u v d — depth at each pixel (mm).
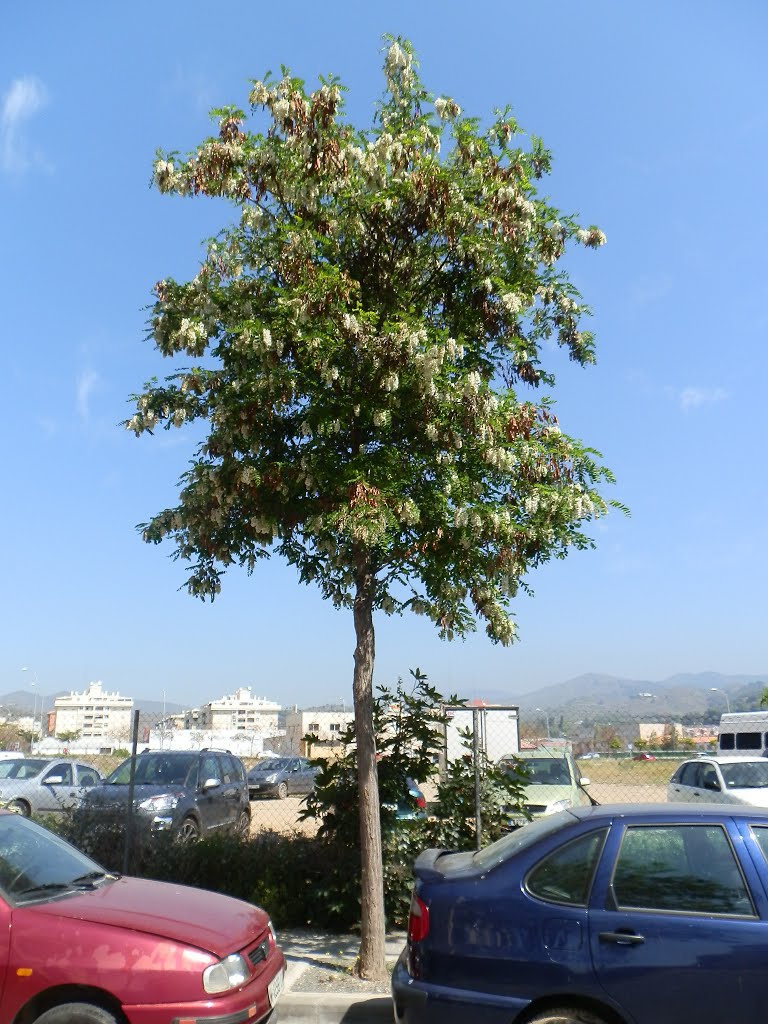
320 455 7410
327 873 8789
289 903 8867
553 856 4980
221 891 9094
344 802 8984
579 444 7809
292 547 8102
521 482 7742
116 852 9523
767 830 4949
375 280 8203
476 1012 4668
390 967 7301
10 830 5957
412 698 9273
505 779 9109
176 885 6277
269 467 7383
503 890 4898
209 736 32406
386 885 8617
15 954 4891
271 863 9203
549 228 8383
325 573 8172
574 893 4840
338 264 8008
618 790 19422
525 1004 4633
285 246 7555
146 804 12430
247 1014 5004
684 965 4547
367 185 7777
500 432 7402
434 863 5652
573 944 4680
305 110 7680
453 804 8969
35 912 5094
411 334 7156
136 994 4805
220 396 7742
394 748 9133
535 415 7648
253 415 7488
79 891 5605
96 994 4879
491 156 8227
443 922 4887
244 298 7871
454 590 7617
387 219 7930
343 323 7199
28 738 74750
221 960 5012
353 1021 6492
